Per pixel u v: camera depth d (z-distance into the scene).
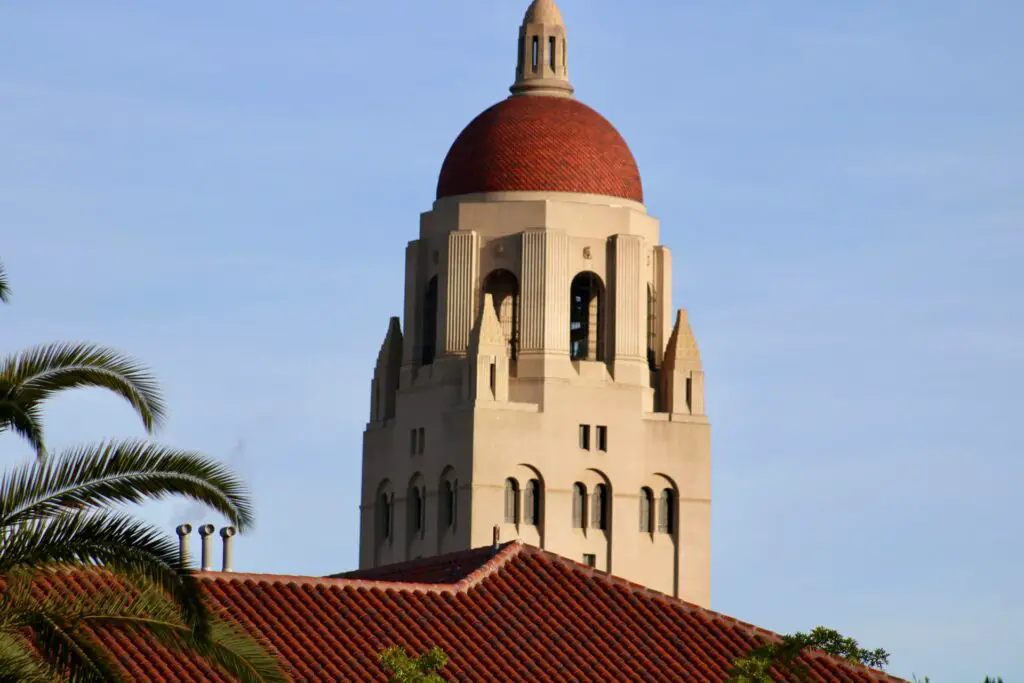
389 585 156.12
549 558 163.88
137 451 109.81
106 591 114.94
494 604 157.88
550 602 159.38
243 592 152.25
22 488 109.12
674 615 160.88
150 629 109.50
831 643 136.38
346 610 153.00
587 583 162.25
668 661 156.12
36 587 117.50
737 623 161.25
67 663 108.88
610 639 156.75
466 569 165.38
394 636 151.75
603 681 152.50
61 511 108.88
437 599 156.50
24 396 112.50
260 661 109.81
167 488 109.50
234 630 111.00
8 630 108.75
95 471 109.44
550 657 153.62
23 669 107.62
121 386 113.25
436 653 134.62
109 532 108.44
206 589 151.50
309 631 150.38
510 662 152.38
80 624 110.00
